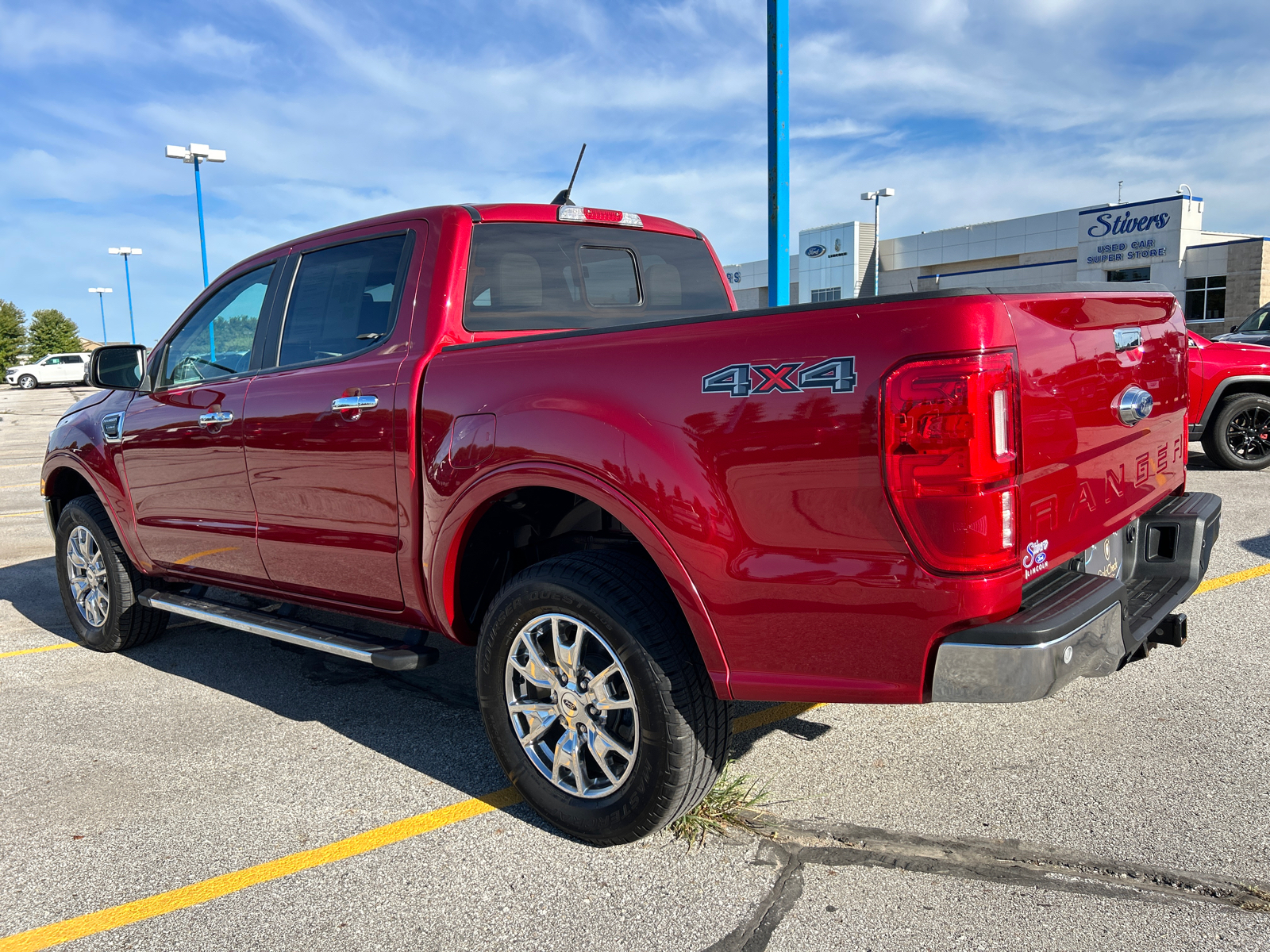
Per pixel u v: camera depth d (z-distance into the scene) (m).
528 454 2.69
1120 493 2.76
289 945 2.35
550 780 2.82
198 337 4.20
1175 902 2.36
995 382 2.05
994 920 2.31
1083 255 35.03
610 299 3.85
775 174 7.05
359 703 4.03
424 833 2.89
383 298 3.39
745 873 2.58
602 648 2.72
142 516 4.39
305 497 3.49
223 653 4.83
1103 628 2.32
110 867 2.75
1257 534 6.19
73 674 4.57
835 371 2.17
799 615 2.29
